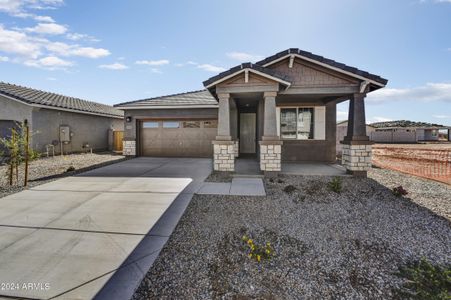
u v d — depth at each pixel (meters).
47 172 8.37
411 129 33.06
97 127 17.19
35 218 4.31
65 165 9.95
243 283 2.64
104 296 2.40
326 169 8.48
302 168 8.72
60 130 14.02
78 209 4.75
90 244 3.42
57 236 3.65
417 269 2.82
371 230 3.86
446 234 3.71
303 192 5.79
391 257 3.12
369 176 7.64
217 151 7.81
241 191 5.90
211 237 3.65
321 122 10.20
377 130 35.09
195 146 12.65
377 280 2.68
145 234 3.73
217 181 6.96
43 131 12.95
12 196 5.54
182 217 4.38
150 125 12.97
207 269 2.88
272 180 6.94
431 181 6.98
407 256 3.13
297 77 7.80
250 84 7.42
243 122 13.35
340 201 5.20
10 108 12.57
